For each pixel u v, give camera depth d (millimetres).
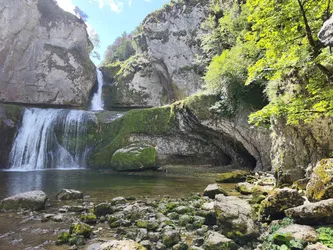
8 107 20156
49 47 27125
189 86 27391
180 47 27938
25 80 25516
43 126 21031
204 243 4402
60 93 27359
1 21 23266
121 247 3699
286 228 4449
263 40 5457
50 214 6195
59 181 12477
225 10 19812
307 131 7699
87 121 21859
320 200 5199
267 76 5707
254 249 4316
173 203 7035
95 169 18656
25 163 19703
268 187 8734
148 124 19547
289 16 5020
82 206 7020
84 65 29453
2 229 5246
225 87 14891
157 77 31750
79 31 29547
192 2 27422
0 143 18844
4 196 8578
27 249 4312
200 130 17453
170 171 16781
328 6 4762
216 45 19359
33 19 25547
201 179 13375
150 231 5156
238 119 14961
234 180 12125
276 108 5668
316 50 4730
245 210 5211
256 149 14930
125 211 6520
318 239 4035
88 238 4848
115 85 31625
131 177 14250
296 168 8156
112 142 19891
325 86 5461
